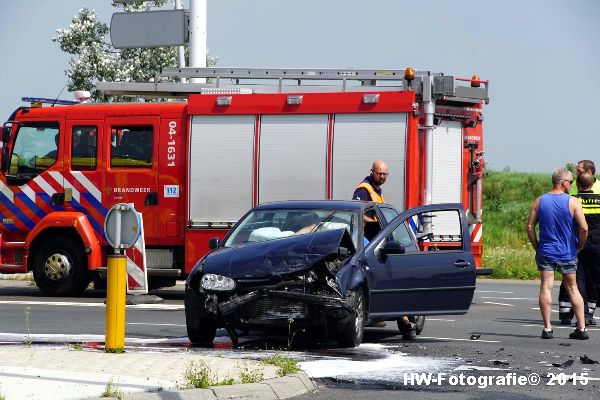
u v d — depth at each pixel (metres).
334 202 33.75
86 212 48.47
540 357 29.42
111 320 27.59
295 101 46.38
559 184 34.81
